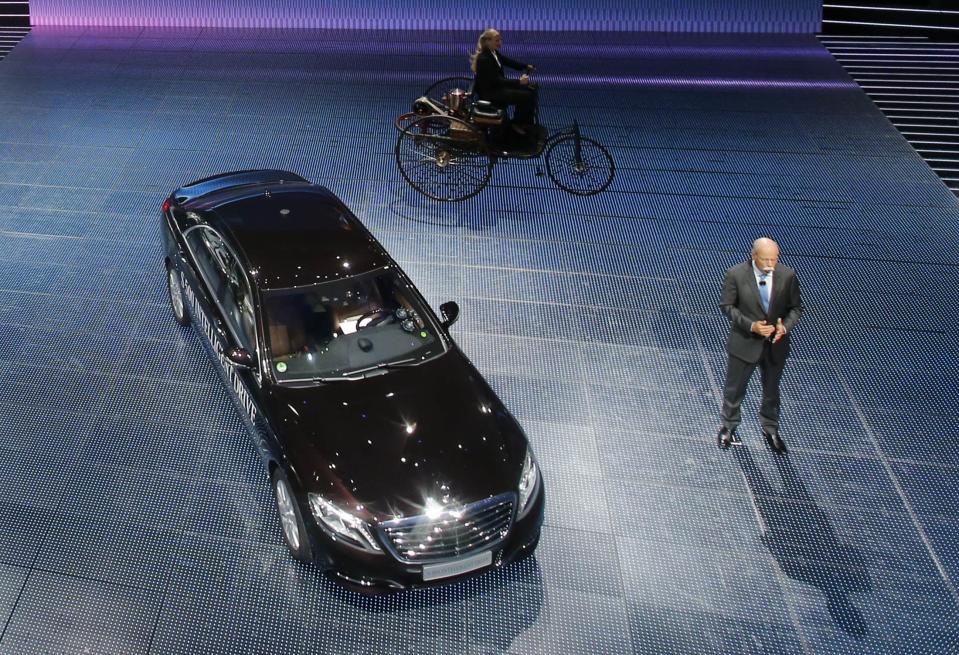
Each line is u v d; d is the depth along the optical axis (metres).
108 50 11.29
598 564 4.83
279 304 5.20
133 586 4.61
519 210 8.17
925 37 11.86
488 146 8.00
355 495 4.35
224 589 4.61
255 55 11.21
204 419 5.75
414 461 4.52
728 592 4.69
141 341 6.45
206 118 9.66
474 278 7.22
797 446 5.67
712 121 9.79
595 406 5.96
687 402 6.02
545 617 4.53
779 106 10.12
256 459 5.45
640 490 5.32
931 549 4.96
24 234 7.67
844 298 7.10
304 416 4.72
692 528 5.07
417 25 11.98
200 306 5.76
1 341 6.37
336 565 4.37
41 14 12.08
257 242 5.60
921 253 7.68
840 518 5.15
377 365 5.05
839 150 9.28
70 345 6.38
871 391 6.14
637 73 10.83
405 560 4.30
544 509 4.90
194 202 6.33
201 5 11.98
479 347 6.47
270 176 6.86
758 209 8.28
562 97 10.17
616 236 7.83
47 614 4.45
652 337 6.62
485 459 4.59
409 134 8.10
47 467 5.32
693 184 8.65
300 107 9.91
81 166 8.74
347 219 6.00
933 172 8.91
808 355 6.48
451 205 8.23
